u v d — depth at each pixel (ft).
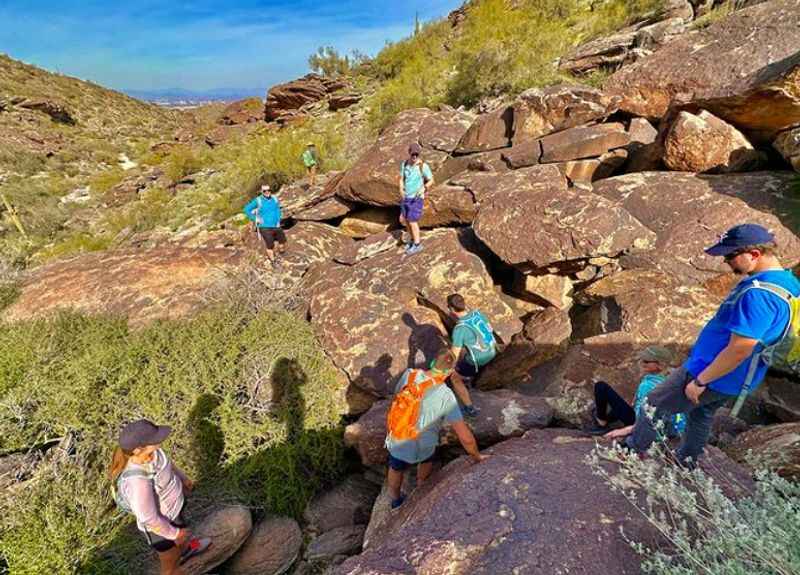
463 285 21.84
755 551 5.80
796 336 7.24
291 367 19.33
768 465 9.50
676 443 10.11
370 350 19.93
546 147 27.73
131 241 55.77
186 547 13.52
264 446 17.67
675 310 17.07
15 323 20.52
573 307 20.81
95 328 20.24
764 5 25.53
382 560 7.90
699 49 26.30
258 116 144.97
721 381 7.91
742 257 7.46
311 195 39.81
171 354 18.52
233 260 28.58
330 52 110.93
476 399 15.96
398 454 12.68
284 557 16.10
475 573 7.28
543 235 20.51
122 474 10.64
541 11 62.18
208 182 78.74
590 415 13.98
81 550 13.74
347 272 25.40
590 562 7.27
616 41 43.86
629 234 19.54
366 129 64.80
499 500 8.86
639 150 26.48
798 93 19.80
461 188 27.86
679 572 6.00
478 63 50.93
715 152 22.49
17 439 14.97
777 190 19.85
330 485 18.61
